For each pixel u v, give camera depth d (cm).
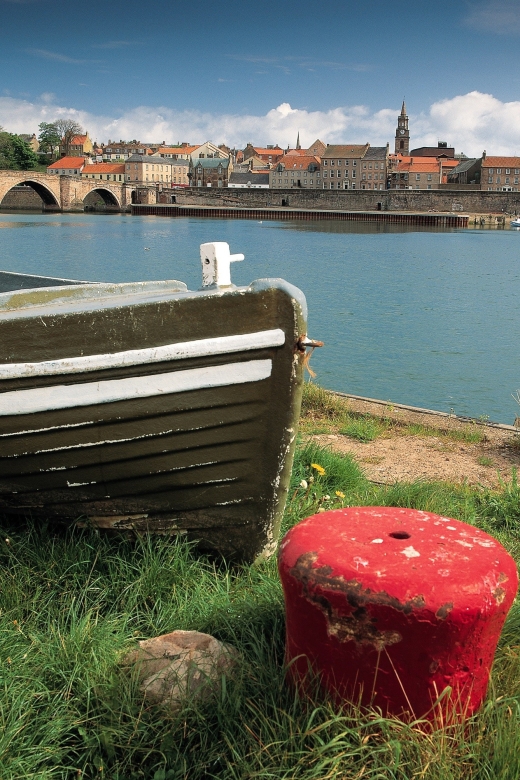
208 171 15438
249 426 363
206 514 387
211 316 347
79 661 285
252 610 311
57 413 363
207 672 269
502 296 3000
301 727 236
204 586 354
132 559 370
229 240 6094
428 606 214
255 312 346
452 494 513
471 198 11512
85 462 375
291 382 354
